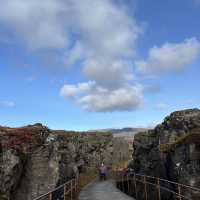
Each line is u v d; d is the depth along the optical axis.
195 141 23.67
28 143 23.53
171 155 26.62
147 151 36.66
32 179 23.59
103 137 66.69
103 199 29.52
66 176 32.72
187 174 23.45
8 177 20.83
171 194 27.39
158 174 31.53
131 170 42.62
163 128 31.94
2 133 22.22
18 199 22.44
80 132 57.78
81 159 48.94
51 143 26.16
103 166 50.09
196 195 22.45
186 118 28.53
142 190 35.91
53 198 25.52
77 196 31.33
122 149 79.19
